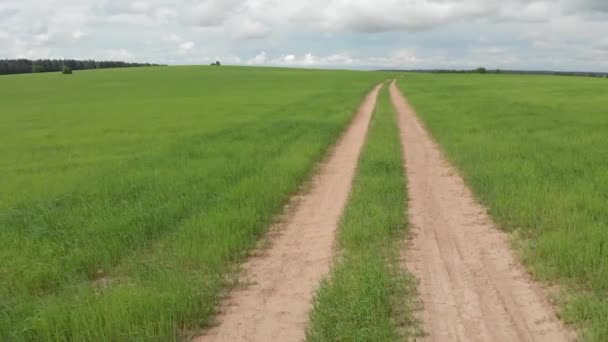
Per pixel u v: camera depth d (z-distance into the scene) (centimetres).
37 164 1812
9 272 730
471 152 1575
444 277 689
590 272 628
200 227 894
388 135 2116
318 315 563
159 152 1869
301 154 1641
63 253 796
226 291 676
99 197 1155
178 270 713
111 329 538
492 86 6856
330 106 3756
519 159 1402
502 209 942
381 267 677
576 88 6203
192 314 589
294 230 936
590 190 1002
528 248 754
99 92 6919
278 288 682
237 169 1405
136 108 4300
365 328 518
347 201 1099
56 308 589
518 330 544
